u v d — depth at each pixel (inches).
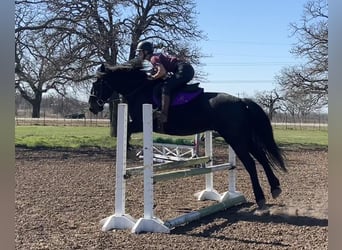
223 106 217.6
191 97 219.1
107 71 232.8
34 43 721.6
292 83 940.6
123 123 197.8
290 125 1692.9
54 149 683.4
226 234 181.5
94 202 255.9
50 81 768.9
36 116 1649.9
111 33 737.0
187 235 180.5
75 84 779.4
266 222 204.8
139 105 228.1
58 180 354.3
